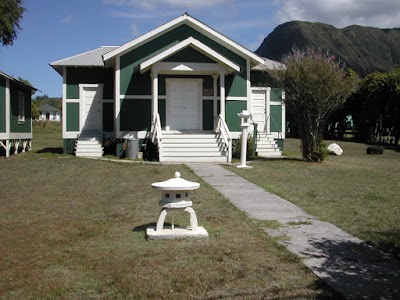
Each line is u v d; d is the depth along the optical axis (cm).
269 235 719
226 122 2173
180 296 497
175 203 709
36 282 550
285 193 1116
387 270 562
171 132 2097
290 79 1789
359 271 557
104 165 1741
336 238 706
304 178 1395
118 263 603
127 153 2019
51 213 948
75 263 618
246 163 1794
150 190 1184
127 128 2091
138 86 2092
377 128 3634
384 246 662
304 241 688
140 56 2086
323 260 598
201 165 1717
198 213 888
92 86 2328
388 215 878
